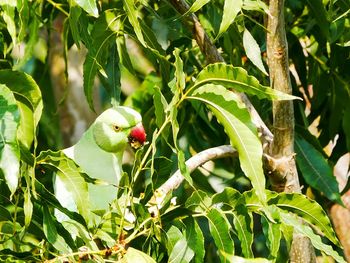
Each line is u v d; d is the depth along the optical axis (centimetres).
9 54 836
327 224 550
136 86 1094
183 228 529
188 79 823
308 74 850
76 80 1136
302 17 826
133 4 568
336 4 727
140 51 1072
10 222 545
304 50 925
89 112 1134
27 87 500
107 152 641
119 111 643
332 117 833
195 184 912
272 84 601
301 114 822
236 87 509
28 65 1133
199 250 520
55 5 779
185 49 815
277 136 617
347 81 826
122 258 500
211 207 516
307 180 791
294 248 645
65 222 521
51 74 1127
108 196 611
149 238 533
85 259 509
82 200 516
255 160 500
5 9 577
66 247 509
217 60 631
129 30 676
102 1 805
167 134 520
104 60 668
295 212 553
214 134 894
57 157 507
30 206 489
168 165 537
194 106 809
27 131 512
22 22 584
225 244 511
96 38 654
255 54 591
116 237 530
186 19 630
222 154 625
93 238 516
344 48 792
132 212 520
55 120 1066
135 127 643
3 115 458
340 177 1064
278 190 643
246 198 527
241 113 501
